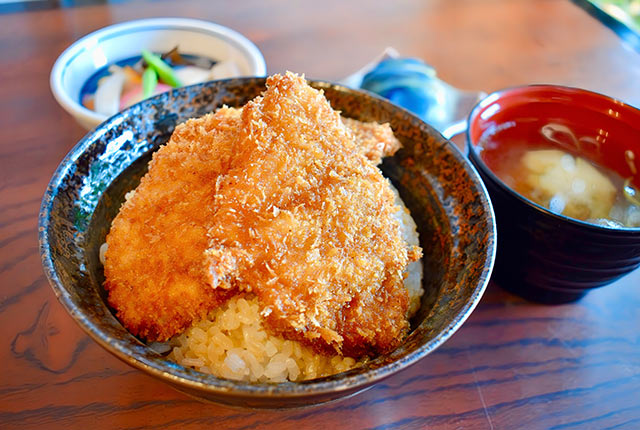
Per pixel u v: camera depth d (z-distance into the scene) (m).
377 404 0.19
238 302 0.19
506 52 0.37
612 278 0.21
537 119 0.25
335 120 0.20
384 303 0.19
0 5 0.35
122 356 0.15
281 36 0.36
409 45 0.36
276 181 0.18
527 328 0.22
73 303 0.16
